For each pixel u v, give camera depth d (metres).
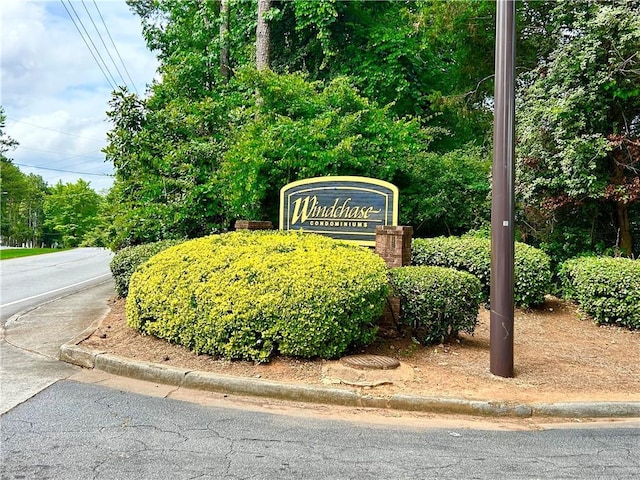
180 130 9.40
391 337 5.26
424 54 12.74
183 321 4.78
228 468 2.74
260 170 8.47
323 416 3.62
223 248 5.33
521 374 4.46
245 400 3.93
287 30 13.09
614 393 4.05
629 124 7.70
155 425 3.35
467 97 11.78
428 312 5.12
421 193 9.92
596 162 7.45
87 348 4.95
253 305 4.43
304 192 6.69
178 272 5.02
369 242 6.22
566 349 5.48
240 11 13.91
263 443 3.09
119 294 7.78
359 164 8.40
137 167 8.94
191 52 13.90
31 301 8.78
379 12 13.20
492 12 11.15
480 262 7.38
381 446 3.09
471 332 5.41
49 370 4.64
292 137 8.16
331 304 4.41
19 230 53.06
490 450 3.08
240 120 9.62
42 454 2.88
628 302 6.30
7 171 47.69
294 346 4.41
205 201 8.75
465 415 3.73
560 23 8.59
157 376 4.33
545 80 8.12
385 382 4.08
